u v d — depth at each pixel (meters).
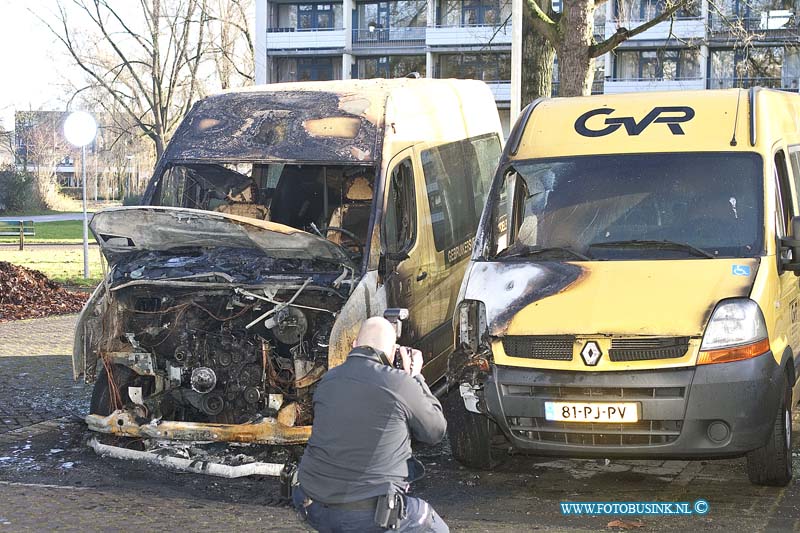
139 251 8.48
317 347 7.67
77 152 98.88
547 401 6.82
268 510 6.88
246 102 9.16
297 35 64.19
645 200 7.70
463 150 10.61
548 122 8.47
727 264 7.10
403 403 4.24
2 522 6.49
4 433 8.94
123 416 7.96
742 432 6.60
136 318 8.15
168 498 7.15
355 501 4.15
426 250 9.11
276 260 8.07
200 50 49.84
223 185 9.47
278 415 7.64
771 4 46.84
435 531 4.31
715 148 7.85
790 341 7.52
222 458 7.86
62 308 17.83
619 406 6.67
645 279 7.07
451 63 62.81
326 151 8.57
